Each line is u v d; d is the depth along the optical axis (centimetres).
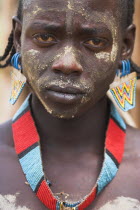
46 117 268
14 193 254
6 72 552
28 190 254
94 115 269
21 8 265
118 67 273
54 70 240
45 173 261
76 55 241
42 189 250
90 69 245
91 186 256
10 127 278
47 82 241
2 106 545
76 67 237
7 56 307
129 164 263
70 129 267
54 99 240
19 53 272
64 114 242
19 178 258
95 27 244
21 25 268
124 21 267
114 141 266
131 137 275
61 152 267
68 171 261
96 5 245
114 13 253
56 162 264
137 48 519
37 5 246
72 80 239
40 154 258
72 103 240
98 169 262
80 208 247
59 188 256
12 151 267
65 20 241
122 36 267
